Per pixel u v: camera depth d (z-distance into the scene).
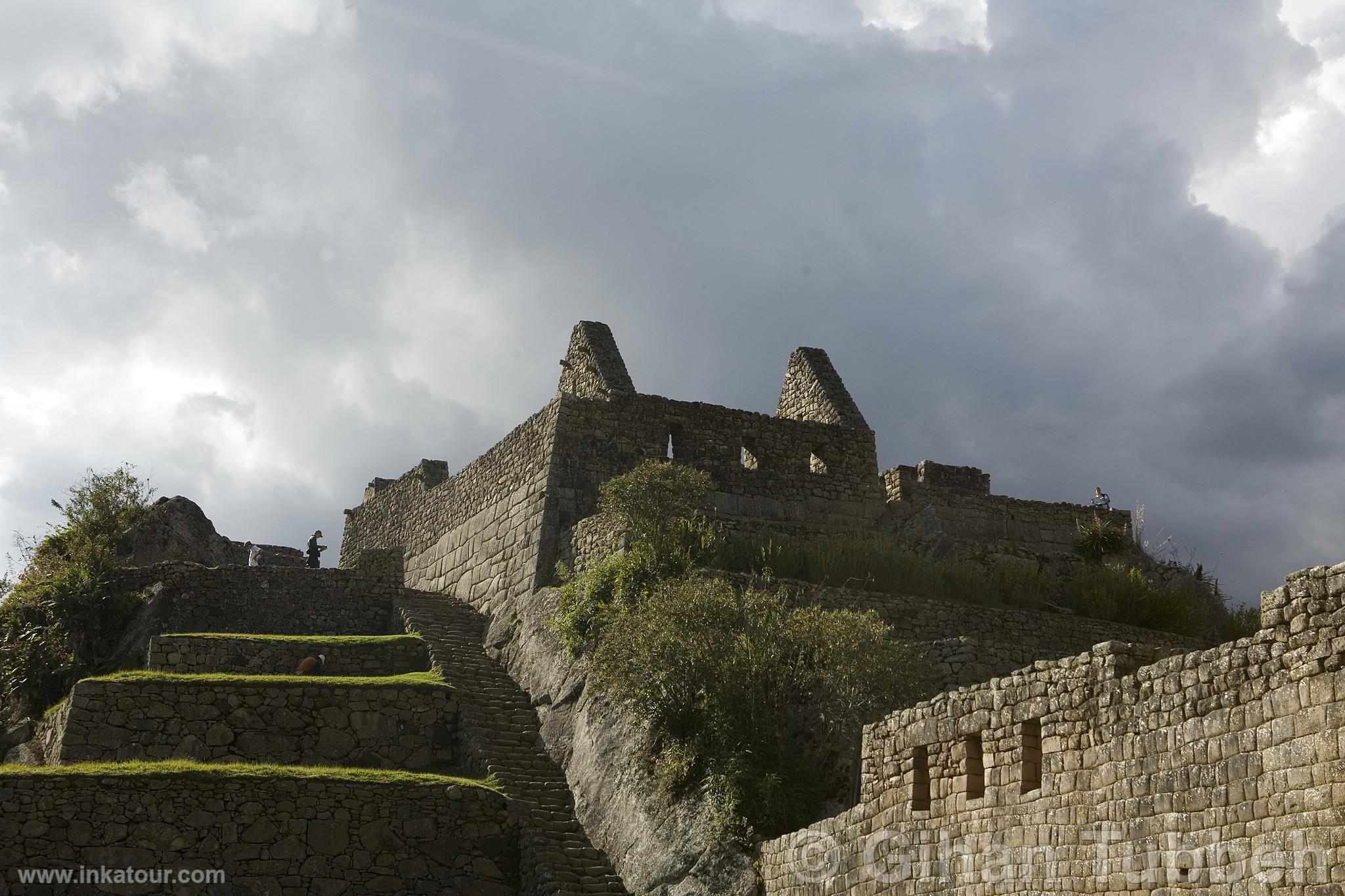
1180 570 31.64
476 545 35.28
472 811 21.50
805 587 25.70
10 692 30.86
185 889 19.80
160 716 23.98
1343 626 10.29
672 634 21.59
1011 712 13.81
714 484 32.47
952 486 36.09
